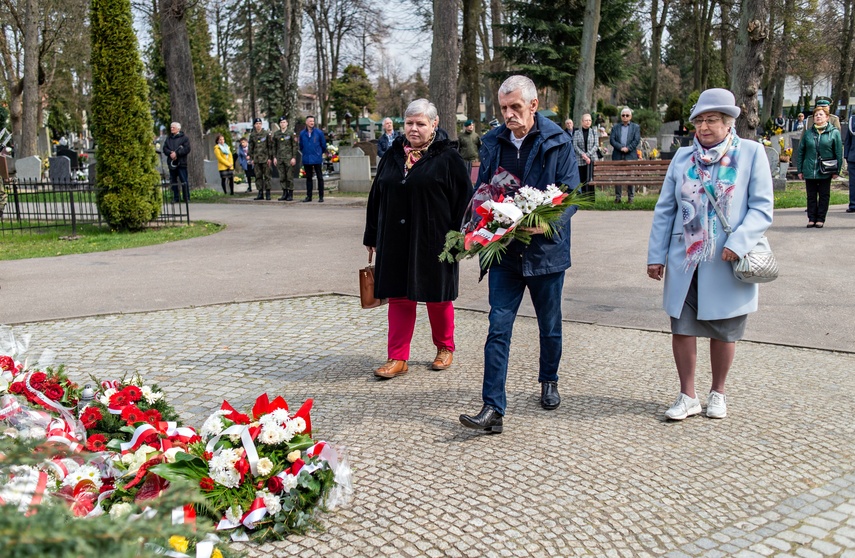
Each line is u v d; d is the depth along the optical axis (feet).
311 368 18.70
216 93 156.97
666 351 19.60
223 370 18.60
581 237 39.06
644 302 24.95
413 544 10.18
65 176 75.20
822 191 39.32
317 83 173.88
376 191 17.74
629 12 114.42
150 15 87.86
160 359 19.57
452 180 16.87
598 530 10.57
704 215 14.10
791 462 12.78
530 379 17.42
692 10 138.72
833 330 21.06
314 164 61.77
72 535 4.54
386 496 11.61
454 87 60.39
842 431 14.07
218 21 165.48
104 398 12.66
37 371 12.71
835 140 38.52
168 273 31.96
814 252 32.65
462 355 19.67
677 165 14.69
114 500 9.99
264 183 65.00
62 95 134.82
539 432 14.17
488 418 13.89
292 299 26.68
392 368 17.75
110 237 43.93
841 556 9.90
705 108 14.06
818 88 194.18
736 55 54.49
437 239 16.85
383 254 17.17
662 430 14.21
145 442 11.12
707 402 14.97
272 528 10.37
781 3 121.90
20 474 6.14
